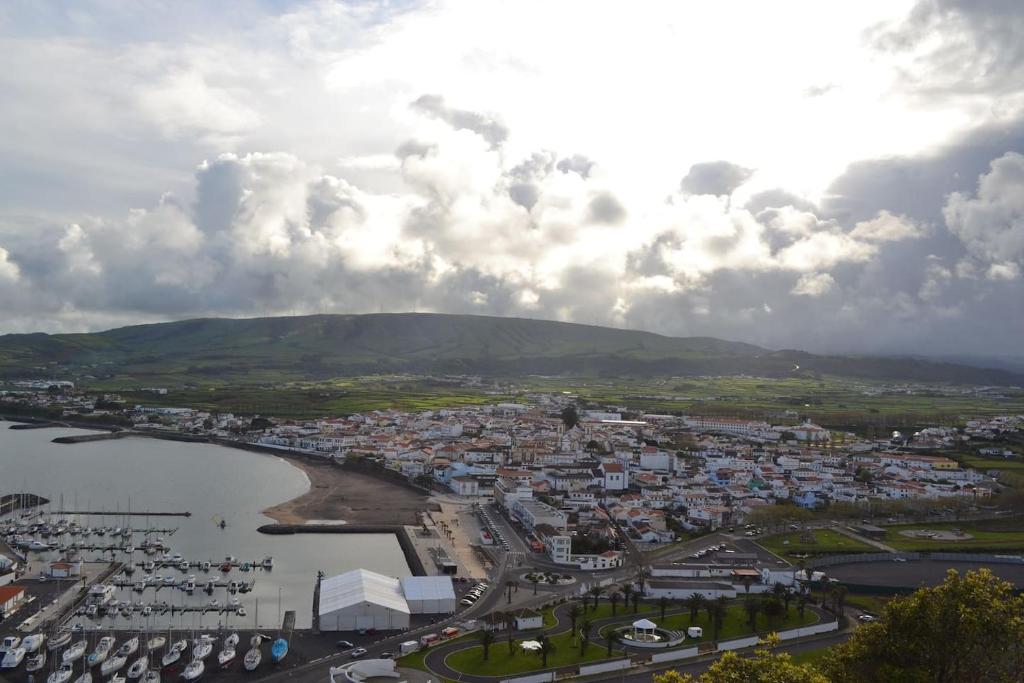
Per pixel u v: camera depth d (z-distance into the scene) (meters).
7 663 184.25
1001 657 125.38
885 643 132.88
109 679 180.12
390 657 189.75
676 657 191.38
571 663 184.88
